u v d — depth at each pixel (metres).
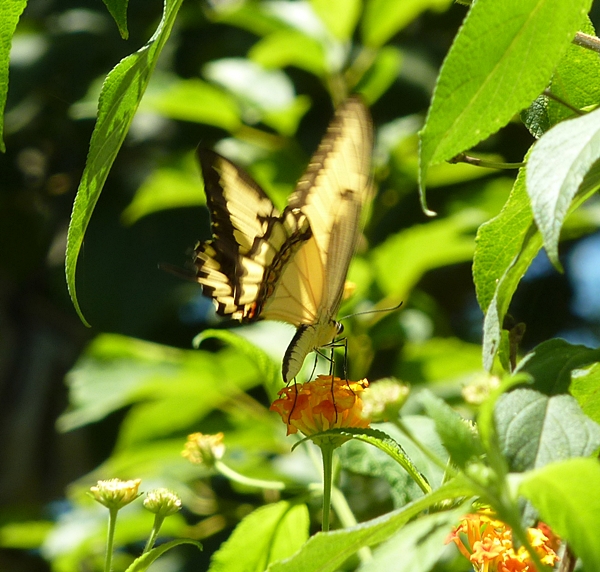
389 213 1.12
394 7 1.04
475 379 0.52
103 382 0.93
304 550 0.53
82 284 1.15
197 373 0.89
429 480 0.65
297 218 0.71
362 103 0.70
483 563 0.57
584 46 0.59
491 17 0.54
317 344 0.73
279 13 1.05
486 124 0.55
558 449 0.54
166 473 0.94
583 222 1.00
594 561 0.50
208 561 1.01
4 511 1.13
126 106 0.56
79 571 1.05
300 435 0.83
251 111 1.15
